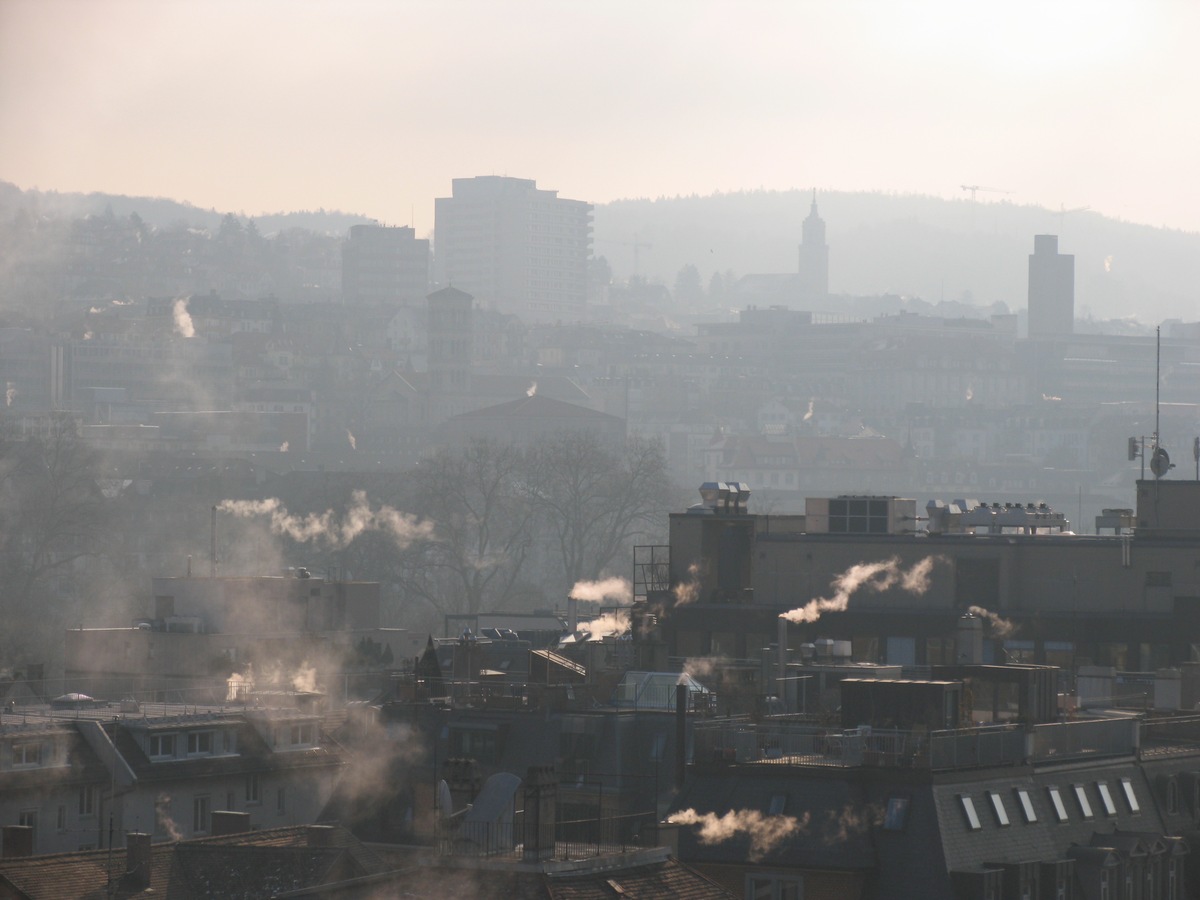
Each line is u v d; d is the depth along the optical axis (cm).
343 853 14962
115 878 15450
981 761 15250
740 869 14925
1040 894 14712
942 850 14412
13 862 15588
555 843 13450
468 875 12731
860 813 14775
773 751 15775
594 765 18438
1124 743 16662
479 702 19612
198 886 15000
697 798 15450
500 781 13300
